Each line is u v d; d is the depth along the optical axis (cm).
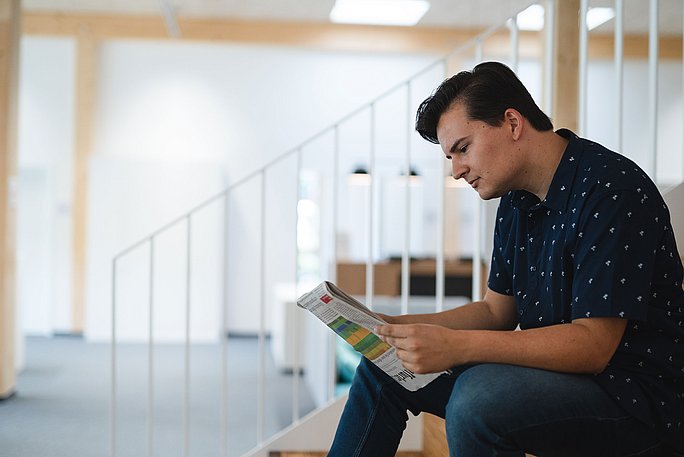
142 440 435
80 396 552
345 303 158
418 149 915
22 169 879
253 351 791
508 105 162
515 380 143
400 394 177
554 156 163
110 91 891
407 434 312
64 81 882
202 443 431
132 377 630
